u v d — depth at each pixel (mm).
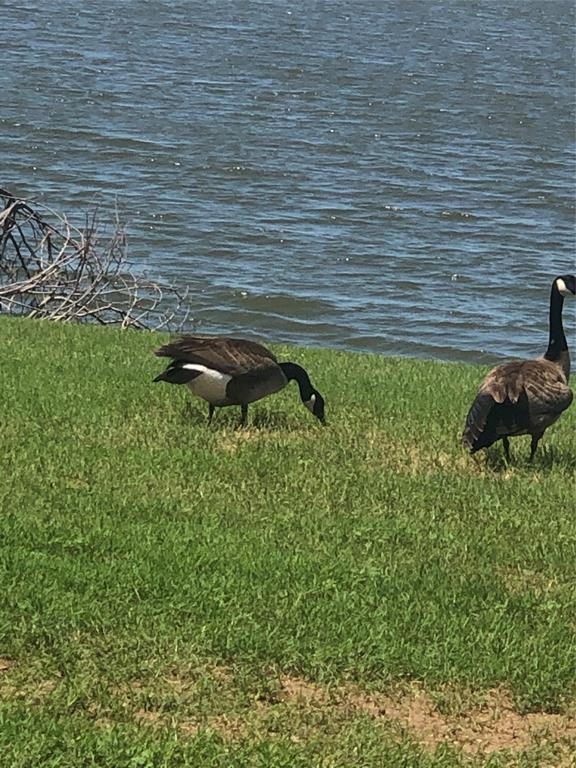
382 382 17625
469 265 45719
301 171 58156
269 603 9297
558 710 8320
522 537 11312
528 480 12898
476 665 8656
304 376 14516
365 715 7957
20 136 60156
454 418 15336
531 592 9992
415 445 14062
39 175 53375
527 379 12750
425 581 10008
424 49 110938
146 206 49656
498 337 38156
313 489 12094
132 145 60094
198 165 57406
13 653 8312
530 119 77312
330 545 10656
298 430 14273
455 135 70375
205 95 76438
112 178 53938
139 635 8625
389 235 48812
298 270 43094
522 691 8406
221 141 62875
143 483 11789
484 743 7848
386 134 68875
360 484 12352
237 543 10461
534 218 53594
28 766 7078
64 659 8266
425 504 11977
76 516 10719
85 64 84938
